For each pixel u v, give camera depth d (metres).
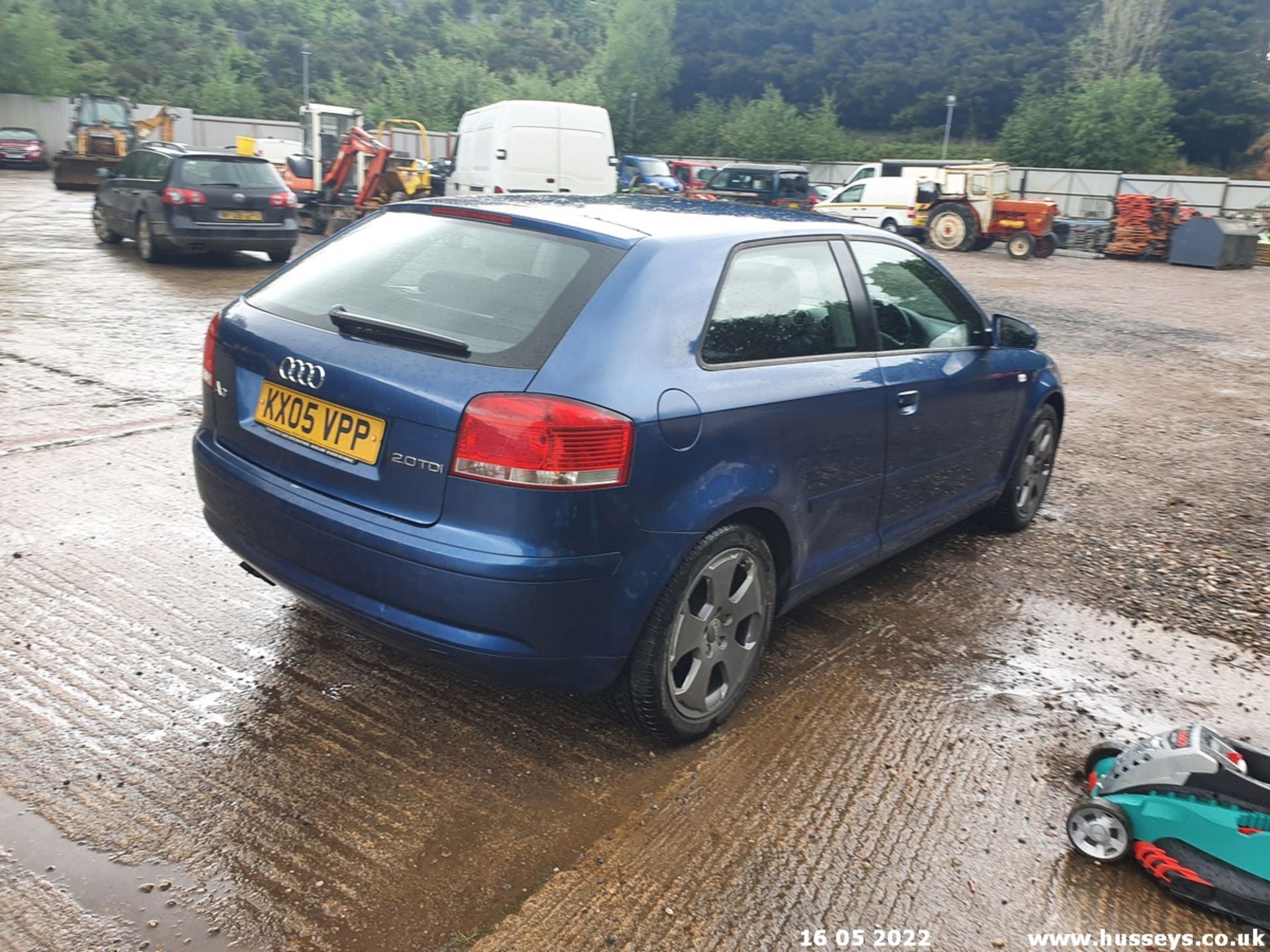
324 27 82.50
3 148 34.97
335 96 67.06
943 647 3.85
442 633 2.59
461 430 2.51
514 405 2.48
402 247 3.09
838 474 3.40
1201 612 4.35
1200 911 2.52
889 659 3.72
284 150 27.64
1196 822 2.50
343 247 3.27
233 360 3.07
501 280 2.81
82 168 26.33
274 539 2.89
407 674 3.33
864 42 84.00
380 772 2.80
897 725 3.26
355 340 2.78
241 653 3.37
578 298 2.68
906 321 3.88
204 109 61.50
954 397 4.06
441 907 2.31
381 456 2.64
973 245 25.98
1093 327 13.55
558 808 2.70
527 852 2.52
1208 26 70.25
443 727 3.04
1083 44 70.38
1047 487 5.86
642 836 2.61
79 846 2.40
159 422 5.83
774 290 3.22
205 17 78.19
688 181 37.19
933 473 4.08
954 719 3.32
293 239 13.25
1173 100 59.84
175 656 3.31
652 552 2.68
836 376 3.34
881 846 2.65
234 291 11.09
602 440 2.51
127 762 2.74
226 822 2.54
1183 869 2.50
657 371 2.69
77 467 4.97
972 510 4.61
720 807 2.75
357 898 2.32
